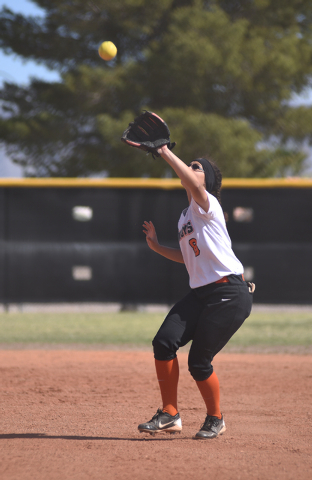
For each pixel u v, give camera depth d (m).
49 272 46.06
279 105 84.25
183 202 46.47
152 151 11.97
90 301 46.09
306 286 45.62
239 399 18.12
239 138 75.25
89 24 80.31
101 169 82.38
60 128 82.38
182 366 24.09
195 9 77.44
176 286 46.06
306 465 11.41
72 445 12.92
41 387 20.00
